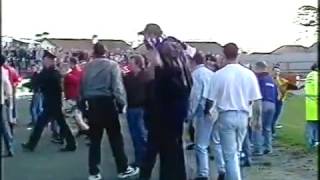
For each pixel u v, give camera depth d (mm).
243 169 6965
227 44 5332
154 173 6527
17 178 6246
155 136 5531
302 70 29359
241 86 5254
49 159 7539
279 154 8227
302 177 6480
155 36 5457
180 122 5480
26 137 9789
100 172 6312
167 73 5379
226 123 5250
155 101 5453
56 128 9039
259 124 7234
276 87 8461
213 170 6559
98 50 6078
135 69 6609
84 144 8961
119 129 6246
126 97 6340
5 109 7523
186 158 7348
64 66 9805
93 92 6020
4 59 7461
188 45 6008
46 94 8258
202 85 5754
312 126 8594
